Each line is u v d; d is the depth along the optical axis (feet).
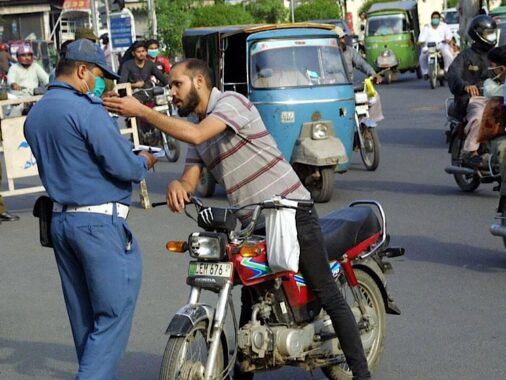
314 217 23.91
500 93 50.98
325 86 55.93
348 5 309.42
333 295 24.27
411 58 156.35
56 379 28.94
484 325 31.83
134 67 74.28
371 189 57.82
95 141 23.15
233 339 30.78
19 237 50.08
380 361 28.58
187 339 22.39
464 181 55.31
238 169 23.91
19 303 37.22
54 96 23.79
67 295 24.54
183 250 23.31
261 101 55.31
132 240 24.20
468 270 38.65
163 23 164.04
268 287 24.04
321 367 25.98
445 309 33.68
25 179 71.77
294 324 24.43
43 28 182.39
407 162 67.77
